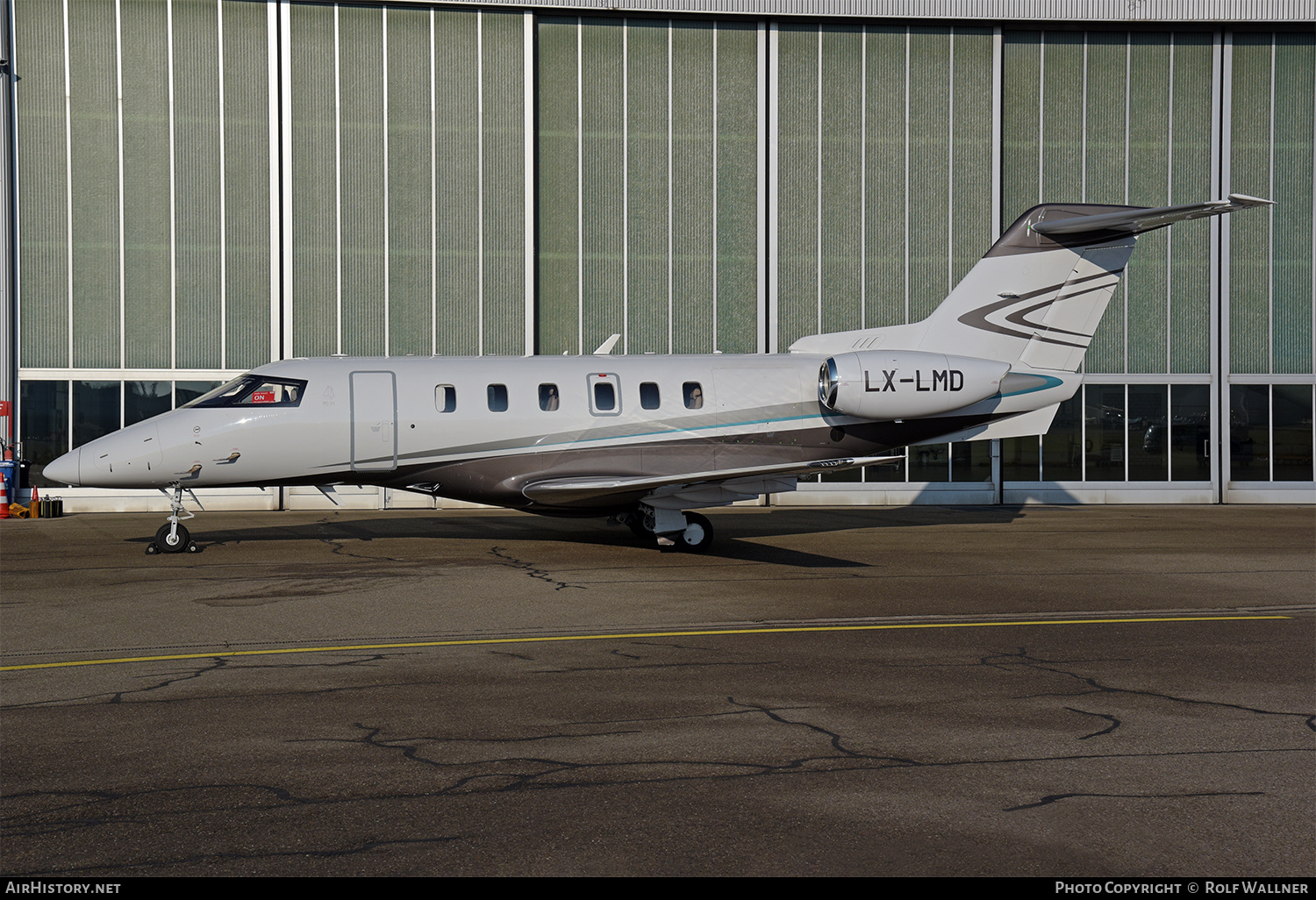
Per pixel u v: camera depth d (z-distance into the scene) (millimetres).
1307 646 9336
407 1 23859
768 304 25219
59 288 23422
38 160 23281
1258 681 8039
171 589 12438
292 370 16078
